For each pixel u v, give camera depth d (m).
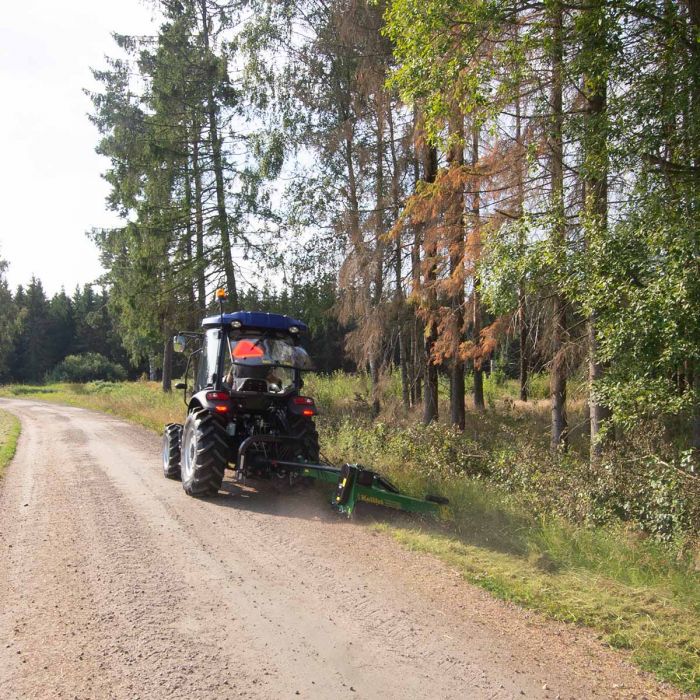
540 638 3.92
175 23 22.81
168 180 22.95
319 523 6.59
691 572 5.13
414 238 12.59
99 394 33.03
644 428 6.77
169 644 3.72
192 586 4.70
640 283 6.00
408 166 13.91
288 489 8.20
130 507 7.20
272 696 3.15
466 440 9.53
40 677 3.31
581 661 3.63
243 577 4.93
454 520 6.52
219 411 7.80
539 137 8.69
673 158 6.56
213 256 22.62
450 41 6.97
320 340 33.34
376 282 13.81
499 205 10.00
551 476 7.32
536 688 3.30
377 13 13.33
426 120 8.32
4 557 5.35
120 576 4.89
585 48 6.84
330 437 11.35
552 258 6.79
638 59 6.84
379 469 8.60
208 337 8.93
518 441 9.50
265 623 4.06
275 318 8.55
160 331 25.39
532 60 7.65
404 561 5.39
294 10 16.75
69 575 4.91
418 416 14.91
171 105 22.81
